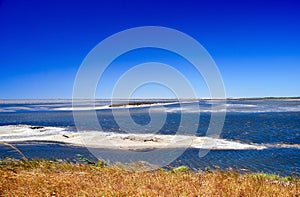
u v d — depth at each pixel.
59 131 35.78
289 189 7.45
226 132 32.59
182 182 7.52
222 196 6.36
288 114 58.22
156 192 6.41
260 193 6.64
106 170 9.69
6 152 23.11
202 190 6.58
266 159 19.70
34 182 7.57
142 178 8.05
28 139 29.89
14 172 9.30
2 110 101.12
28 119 56.38
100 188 6.77
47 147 25.27
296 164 18.17
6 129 38.84
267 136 29.78
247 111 69.56
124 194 6.31
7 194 6.65
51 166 11.12
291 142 26.17
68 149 24.08
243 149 23.08
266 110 73.38
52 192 6.66
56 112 77.69
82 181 7.59
